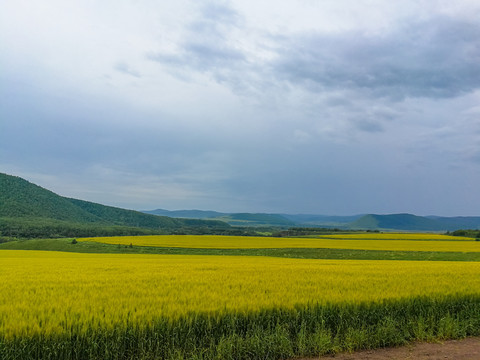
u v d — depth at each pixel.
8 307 9.16
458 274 17.16
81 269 21.17
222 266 23.22
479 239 86.25
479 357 7.60
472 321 9.81
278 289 12.09
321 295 10.64
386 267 21.92
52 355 6.98
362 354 7.86
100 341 7.27
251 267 22.09
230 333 8.07
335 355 7.80
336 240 77.75
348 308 9.52
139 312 8.34
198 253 54.72
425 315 10.04
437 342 8.67
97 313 8.40
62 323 7.72
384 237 91.00
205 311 8.65
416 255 44.56
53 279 15.30
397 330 8.89
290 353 7.63
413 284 13.26
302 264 25.94
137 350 7.46
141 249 61.59
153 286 13.02
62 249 68.31
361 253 48.44
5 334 6.95
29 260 34.28
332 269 20.16
